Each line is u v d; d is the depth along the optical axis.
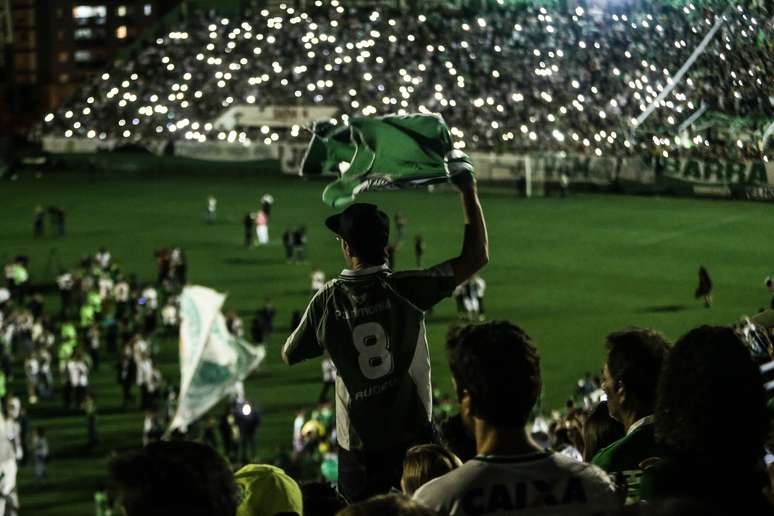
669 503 4.78
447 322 61.22
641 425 7.46
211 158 108.62
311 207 92.19
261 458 46.06
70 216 91.62
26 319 58.97
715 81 70.06
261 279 71.50
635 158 85.12
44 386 53.66
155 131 111.81
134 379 51.75
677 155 80.06
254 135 107.38
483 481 6.00
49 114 117.00
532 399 6.05
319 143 8.50
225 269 73.94
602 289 66.38
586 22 94.50
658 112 82.31
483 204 89.62
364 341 7.91
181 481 4.88
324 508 7.94
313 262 75.44
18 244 82.75
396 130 8.43
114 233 85.19
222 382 31.36
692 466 5.27
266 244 80.50
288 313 64.38
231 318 57.66
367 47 111.81
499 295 66.06
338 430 8.28
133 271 74.88
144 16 178.62
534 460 6.06
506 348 6.02
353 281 8.02
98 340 58.16
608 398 7.76
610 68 90.06
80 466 46.25
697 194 79.50
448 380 52.16
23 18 177.00
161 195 99.06
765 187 72.75
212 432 45.75
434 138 8.38
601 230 78.81
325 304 8.05
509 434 6.12
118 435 49.28
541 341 58.16
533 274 69.94
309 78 111.69
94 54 179.25
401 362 7.94
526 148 93.50
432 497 6.02
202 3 122.38
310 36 114.88
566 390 51.31
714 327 5.48
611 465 7.31
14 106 174.88
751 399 5.24
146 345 51.94
